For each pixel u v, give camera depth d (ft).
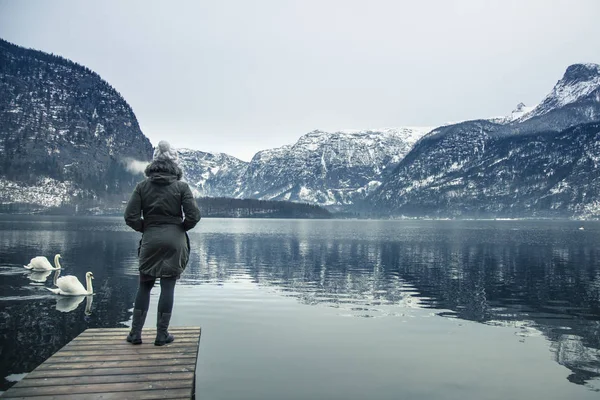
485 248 211.00
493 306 72.18
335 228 532.32
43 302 66.85
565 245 233.35
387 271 119.55
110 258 132.87
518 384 37.52
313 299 76.64
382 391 35.55
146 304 27.58
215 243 233.76
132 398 20.03
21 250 154.30
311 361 42.57
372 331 54.65
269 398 33.71
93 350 26.40
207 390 35.06
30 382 21.56
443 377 38.86
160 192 25.55
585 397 34.86
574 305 73.26
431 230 484.74
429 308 70.23
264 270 118.73
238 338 50.65
